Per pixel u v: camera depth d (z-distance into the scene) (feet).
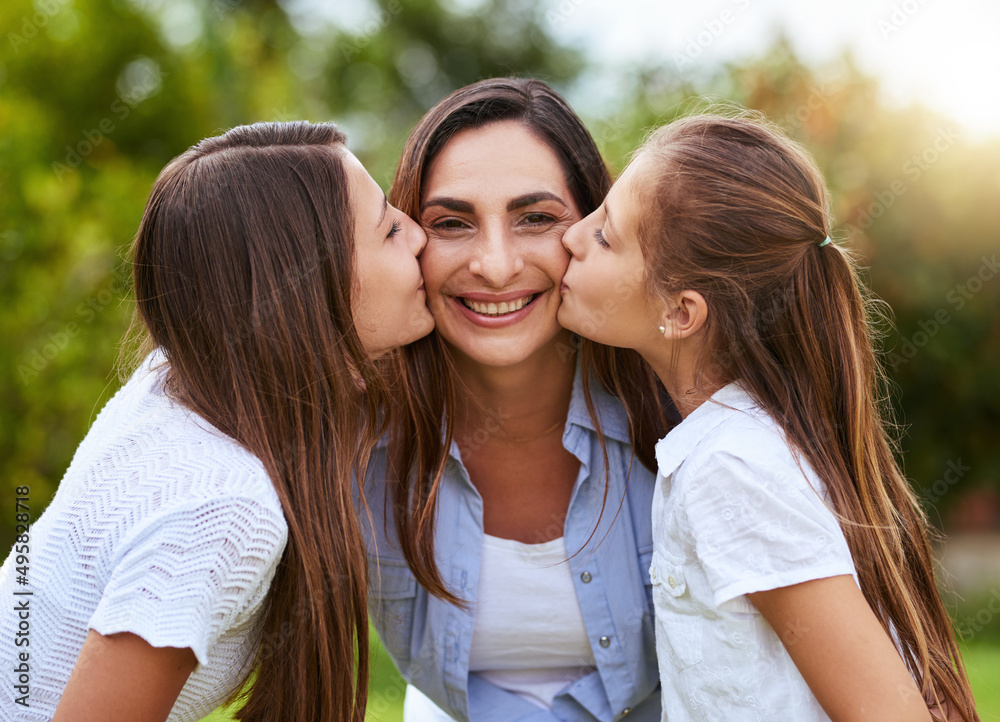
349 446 5.07
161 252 4.83
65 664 4.25
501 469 6.40
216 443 4.46
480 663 6.34
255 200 4.83
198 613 3.90
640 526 6.17
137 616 3.80
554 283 5.92
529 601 6.07
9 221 16.80
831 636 4.33
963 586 18.84
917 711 4.16
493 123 5.84
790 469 4.74
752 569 4.50
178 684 4.00
